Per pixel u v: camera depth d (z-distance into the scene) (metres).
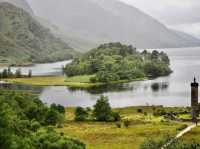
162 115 149.38
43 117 119.94
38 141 63.62
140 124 127.88
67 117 153.38
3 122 48.16
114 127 123.50
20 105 117.56
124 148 92.69
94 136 108.88
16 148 46.91
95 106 145.25
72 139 70.62
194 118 124.75
